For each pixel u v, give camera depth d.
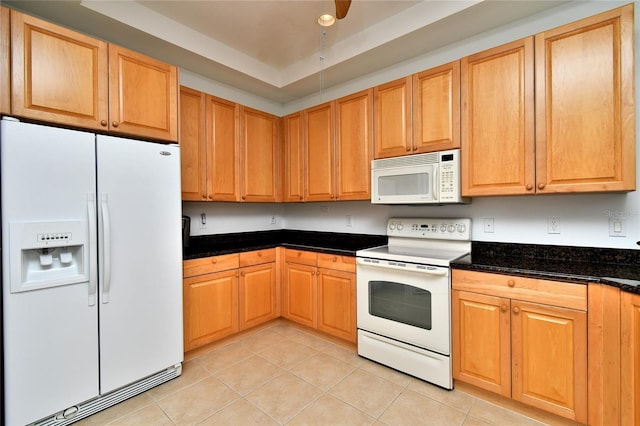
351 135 2.69
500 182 1.90
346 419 1.70
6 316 1.45
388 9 2.26
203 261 2.43
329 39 2.66
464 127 2.03
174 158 2.07
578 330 1.50
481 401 1.84
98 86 1.76
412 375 2.09
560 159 1.70
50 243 1.55
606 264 1.80
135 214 1.88
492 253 2.23
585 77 1.62
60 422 1.62
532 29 2.07
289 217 3.79
